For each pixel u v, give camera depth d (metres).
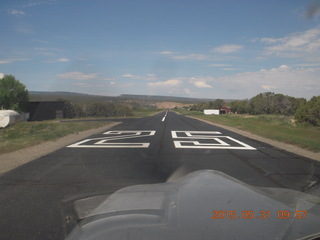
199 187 2.37
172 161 7.34
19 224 3.20
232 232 1.56
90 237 1.60
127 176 5.64
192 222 1.66
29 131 16.44
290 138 12.13
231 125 21.67
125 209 1.95
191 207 1.89
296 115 29.20
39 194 4.40
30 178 5.50
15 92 44.16
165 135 14.36
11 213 3.56
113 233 1.59
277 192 2.86
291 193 2.88
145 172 6.00
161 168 6.45
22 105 45.50
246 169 6.38
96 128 19.20
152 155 8.28
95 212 2.02
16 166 6.74
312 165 6.86
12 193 4.48
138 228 1.62
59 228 3.04
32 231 3.00
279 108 68.50
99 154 8.48
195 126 21.20
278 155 8.38
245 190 2.32
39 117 49.62
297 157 8.03
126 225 1.67
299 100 63.75
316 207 2.16
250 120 30.17
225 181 2.58
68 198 4.12
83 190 4.59
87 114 53.69
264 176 5.68
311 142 10.75
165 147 9.99
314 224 1.76
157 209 1.92
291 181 5.26
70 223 2.92
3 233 2.97
